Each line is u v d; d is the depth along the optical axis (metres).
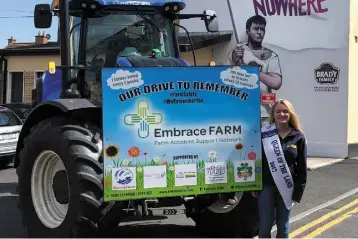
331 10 14.21
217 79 4.57
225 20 15.50
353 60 14.51
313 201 8.27
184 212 5.46
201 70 4.53
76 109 4.70
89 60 6.02
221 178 4.59
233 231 5.63
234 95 4.63
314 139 14.57
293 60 14.73
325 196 8.74
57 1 6.36
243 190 4.64
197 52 16.08
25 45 23.59
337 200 8.37
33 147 5.10
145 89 4.36
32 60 21.73
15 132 12.48
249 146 4.66
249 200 5.30
